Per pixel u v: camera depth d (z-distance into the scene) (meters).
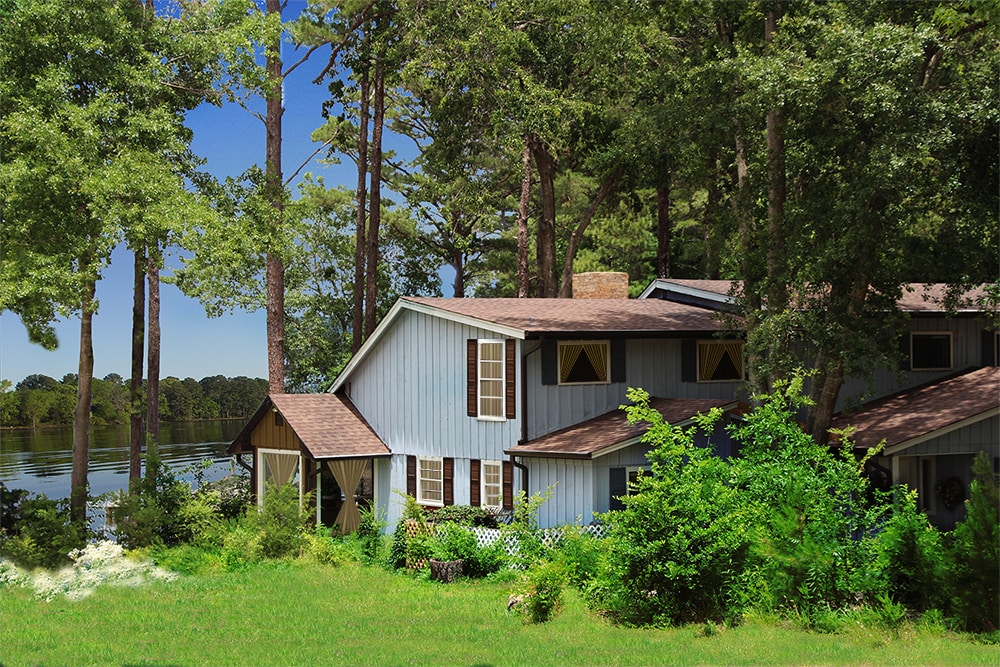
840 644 15.30
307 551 27.38
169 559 26.31
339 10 42.22
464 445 29.94
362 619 19.08
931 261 22.61
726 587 17.31
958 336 32.25
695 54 28.81
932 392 30.19
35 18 28.59
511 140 39.38
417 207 51.00
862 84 21.28
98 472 53.53
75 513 29.30
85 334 30.88
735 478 17.97
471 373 29.66
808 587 16.95
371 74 46.06
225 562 26.20
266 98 35.09
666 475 17.77
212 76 33.06
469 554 24.06
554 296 46.19
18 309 28.09
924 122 21.03
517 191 54.91
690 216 51.25
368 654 15.92
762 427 18.72
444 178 54.03
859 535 18.67
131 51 31.33
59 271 27.06
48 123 27.47
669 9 27.53
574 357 29.25
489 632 17.48
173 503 29.81
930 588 16.88
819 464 18.41
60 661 15.91
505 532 24.67
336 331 54.66
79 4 29.48
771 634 16.09
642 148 33.94
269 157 38.03
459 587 22.81
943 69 23.08
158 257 29.91
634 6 27.73
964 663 14.06
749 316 25.48
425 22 40.00
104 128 29.33
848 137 22.39
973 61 23.03
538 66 41.03
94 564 25.02
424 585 23.23
